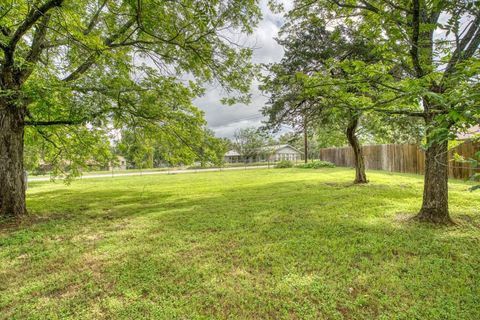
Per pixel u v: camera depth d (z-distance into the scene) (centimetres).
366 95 415
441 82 229
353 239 359
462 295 223
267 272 277
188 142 725
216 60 598
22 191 542
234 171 2108
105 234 433
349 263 289
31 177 2056
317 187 859
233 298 231
